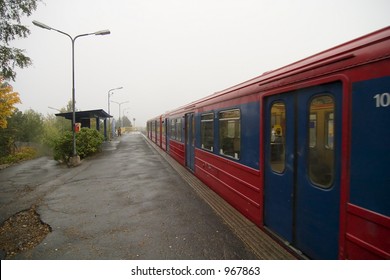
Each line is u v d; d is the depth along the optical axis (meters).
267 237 4.36
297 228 3.68
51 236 4.81
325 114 3.15
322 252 3.20
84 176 10.72
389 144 2.35
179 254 3.98
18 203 7.15
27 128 25.47
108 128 38.59
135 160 15.11
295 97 3.67
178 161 13.44
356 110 2.66
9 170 13.01
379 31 2.54
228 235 4.57
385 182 2.38
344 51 2.85
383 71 2.41
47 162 16.16
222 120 6.52
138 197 7.25
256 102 4.70
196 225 5.09
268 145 4.39
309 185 3.40
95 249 4.23
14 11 12.00
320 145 3.22
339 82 2.90
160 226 5.10
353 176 2.69
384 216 2.38
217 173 7.03
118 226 5.18
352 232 2.71
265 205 4.53
